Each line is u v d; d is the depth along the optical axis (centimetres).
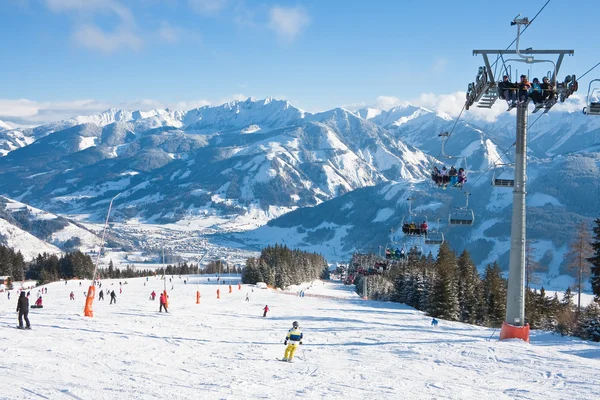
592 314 4241
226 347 2425
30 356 1753
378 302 8956
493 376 1717
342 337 3000
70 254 18162
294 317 4647
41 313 3741
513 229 2664
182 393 1335
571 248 6481
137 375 1559
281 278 15238
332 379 1644
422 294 7900
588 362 1995
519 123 2617
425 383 1592
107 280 16325
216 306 5997
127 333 2684
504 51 2342
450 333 3281
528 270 7450
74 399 1202
